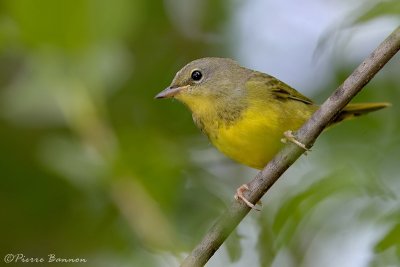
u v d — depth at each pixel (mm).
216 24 15047
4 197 14258
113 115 14648
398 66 13719
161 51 15484
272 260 11867
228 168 13734
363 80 8055
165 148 11648
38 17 9938
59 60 10641
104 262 12586
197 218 12141
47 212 14133
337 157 12211
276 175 8625
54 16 9977
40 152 13594
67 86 10812
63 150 10742
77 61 10516
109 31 10094
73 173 10609
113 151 10828
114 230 12766
